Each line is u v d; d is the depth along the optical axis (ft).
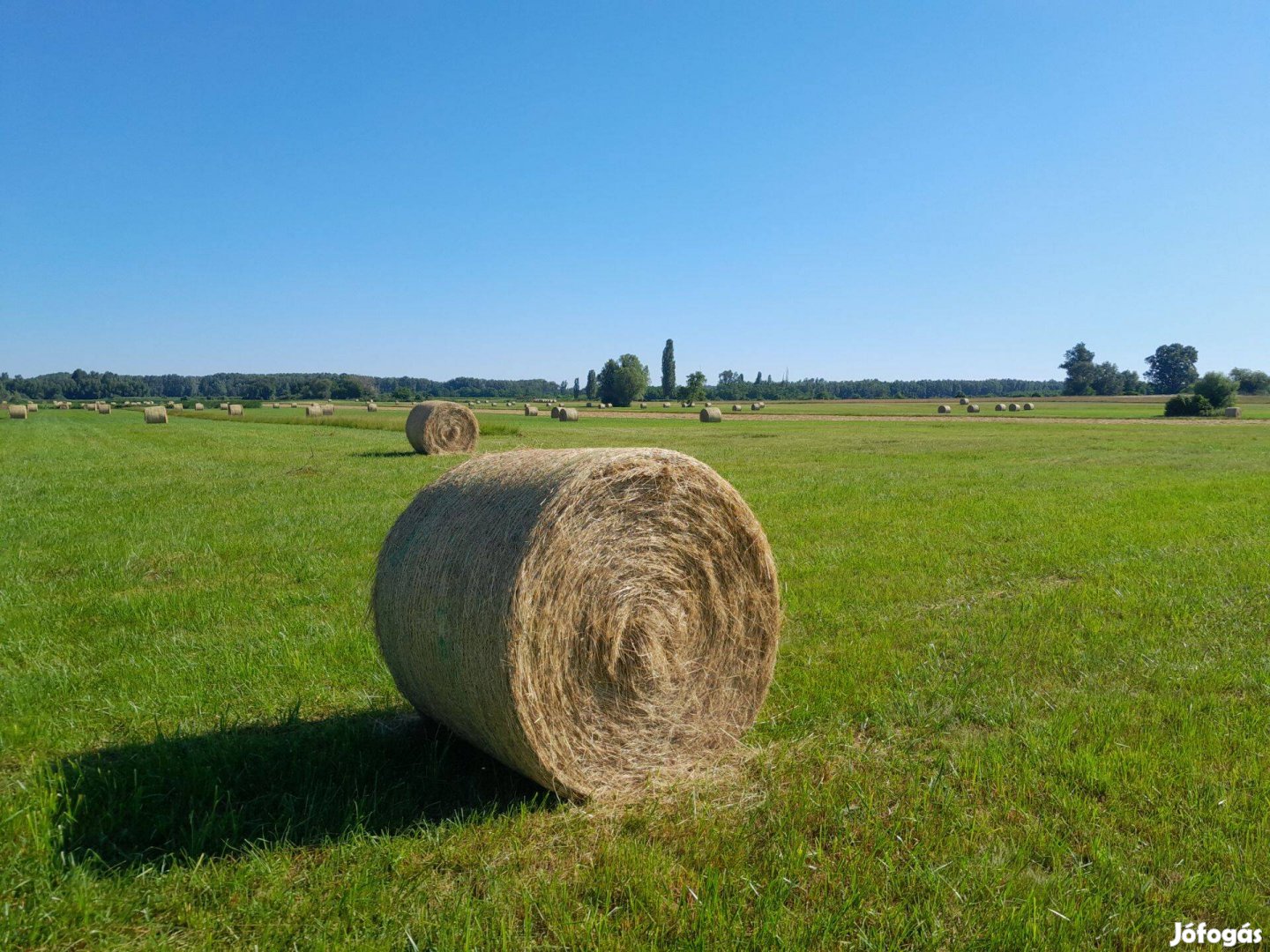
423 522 17.13
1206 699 19.07
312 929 11.15
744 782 15.78
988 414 246.88
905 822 13.85
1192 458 84.69
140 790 13.92
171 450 95.81
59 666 20.72
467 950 10.55
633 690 15.89
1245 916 11.48
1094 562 33.68
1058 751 16.20
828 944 10.91
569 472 15.35
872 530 41.16
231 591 28.45
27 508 47.75
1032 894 11.63
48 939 10.85
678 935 10.98
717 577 17.28
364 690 19.92
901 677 20.71
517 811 14.57
